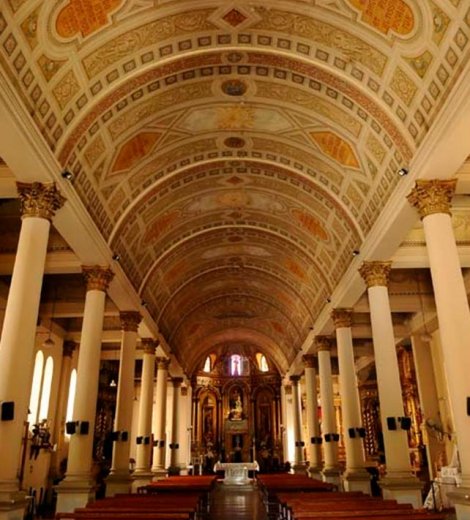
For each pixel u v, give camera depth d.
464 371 9.14
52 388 21.42
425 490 19.33
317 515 7.48
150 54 10.85
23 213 10.23
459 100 8.46
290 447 34.50
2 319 16.62
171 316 26.64
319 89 12.12
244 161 15.73
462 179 10.65
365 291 16.89
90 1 9.12
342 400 17.25
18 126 8.72
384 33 9.74
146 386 21.81
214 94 12.80
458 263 9.93
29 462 18.92
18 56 8.45
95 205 13.20
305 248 20.22
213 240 21.98
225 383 41.06
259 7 10.11
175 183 16.28
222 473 35.28
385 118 11.17
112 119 11.90
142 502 10.60
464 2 7.97
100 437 26.98
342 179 14.52
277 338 34.88
